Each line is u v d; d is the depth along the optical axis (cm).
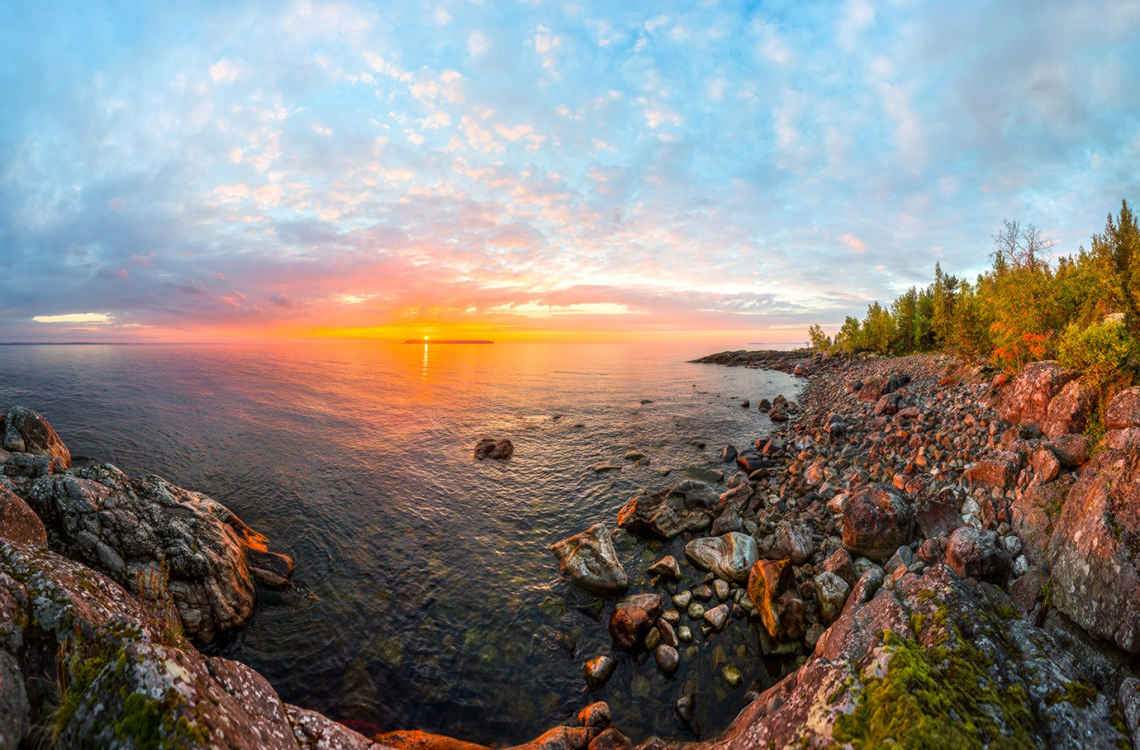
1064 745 521
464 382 6906
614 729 894
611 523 1889
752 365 8938
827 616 1140
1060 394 1470
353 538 1758
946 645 629
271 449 2895
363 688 1074
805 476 2078
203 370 7625
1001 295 2338
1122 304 1430
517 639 1224
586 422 3862
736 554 1381
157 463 2523
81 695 473
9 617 545
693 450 2938
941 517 1312
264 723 540
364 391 5734
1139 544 756
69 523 1095
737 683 1035
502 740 956
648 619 1205
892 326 6188
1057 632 823
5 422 1581
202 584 1194
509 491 2284
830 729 516
